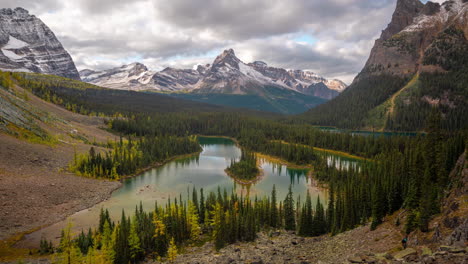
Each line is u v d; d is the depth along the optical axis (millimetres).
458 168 59344
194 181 148875
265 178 156500
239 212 85250
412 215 41938
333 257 42875
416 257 32219
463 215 35344
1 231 79625
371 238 47500
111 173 142625
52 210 98125
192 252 68688
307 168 176500
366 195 79062
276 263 46281
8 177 105250
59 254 65812
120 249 64438
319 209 77250
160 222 73625
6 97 172625
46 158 134500
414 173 66250
